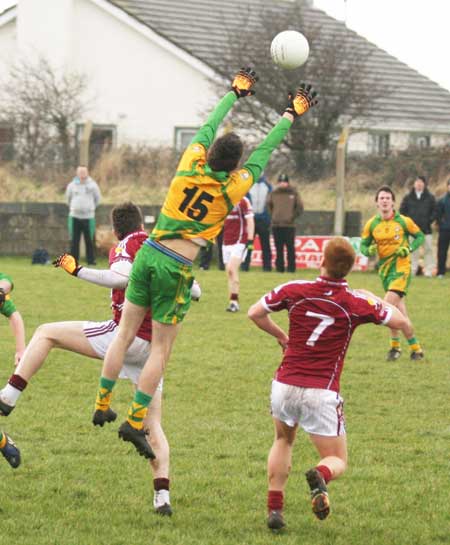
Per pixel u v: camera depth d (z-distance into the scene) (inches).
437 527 507.2
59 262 539.5
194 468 600.1
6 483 564.1
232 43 2490.2
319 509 453.7
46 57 2714.1
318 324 479.8
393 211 989.8
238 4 3053.6
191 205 511.5
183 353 964.6
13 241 1973.4
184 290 516.7
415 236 994.1
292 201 1711.4
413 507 537.6
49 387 808.3
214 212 514.6
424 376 884.6
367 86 2469.2
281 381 485.4
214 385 830.5
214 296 1358.3
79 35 2751.0
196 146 522.9
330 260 482.6
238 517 517.0
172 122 2743.6
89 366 895.7
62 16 2714.1
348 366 924.6
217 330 1096.8
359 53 2549.2
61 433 672.4
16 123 2132.1
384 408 765.3
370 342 1055.6
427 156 2047.2
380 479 585.0
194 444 653.9
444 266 1724.9
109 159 2095.2
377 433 690.8
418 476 591.2
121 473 587.8
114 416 533.3
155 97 2743.6
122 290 546.3
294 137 2281.0
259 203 1733.5
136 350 534.0
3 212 1968.5
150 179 2098.9
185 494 551.2
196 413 737.0
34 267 1722.4
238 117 2348.7
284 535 491.5
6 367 877.8
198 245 516.7
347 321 481.1
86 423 699.4
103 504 532.4
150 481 574.2
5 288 573.0
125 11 2719.0
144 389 506.9
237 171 522.9
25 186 2059.5
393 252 990.4
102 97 2746.1
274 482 499.5
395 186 2043.6
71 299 1307.8
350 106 2416.3
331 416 478.9
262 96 2316.7
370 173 2059.5
